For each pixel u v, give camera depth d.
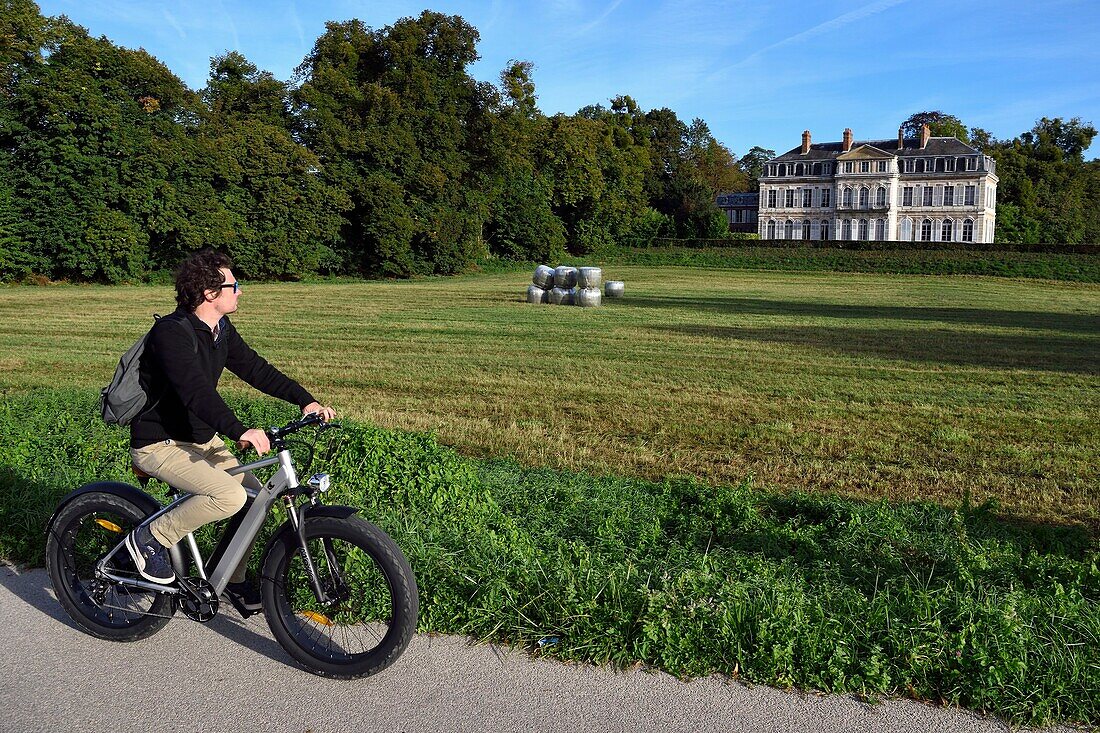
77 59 36.25
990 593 4.11
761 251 72.50
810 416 11.01
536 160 71.81
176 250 41.38
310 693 3.40
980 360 17.17
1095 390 13.54
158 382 3.60
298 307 28.77
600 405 11.57
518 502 5.95
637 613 3.81
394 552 3.49
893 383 13.95
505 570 4.16
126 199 38.19
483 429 9.76
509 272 59.25
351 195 49.34
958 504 7.06
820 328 23.62
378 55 53.50
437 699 3.34
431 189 51.22
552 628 3.81
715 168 112.50
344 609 3.80
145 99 40.25
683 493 6.36
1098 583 4.58
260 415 7.53
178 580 3.78
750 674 3.48
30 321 22.42
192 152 41.06
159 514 3.74
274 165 44.75
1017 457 8.89
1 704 3.28
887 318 27.66
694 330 22.36
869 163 91.94
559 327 22.73
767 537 5.48
